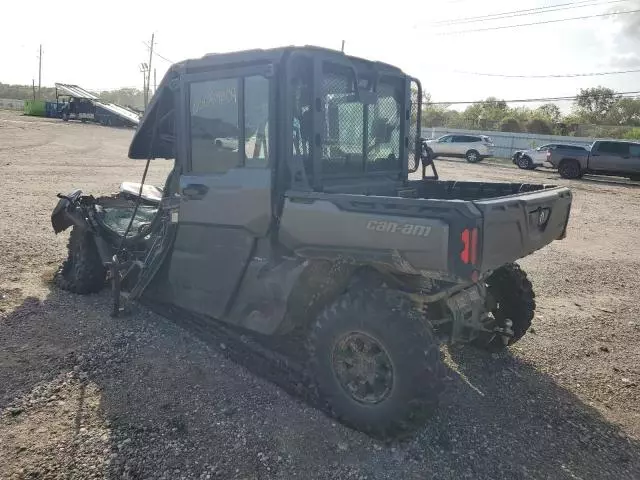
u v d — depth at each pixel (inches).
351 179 174.6
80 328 201.5
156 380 164.4
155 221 205.5
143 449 131.0
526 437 145.0
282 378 161.3
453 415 153.9
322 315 143.0
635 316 245.0
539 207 153.0
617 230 480.1
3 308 217.9
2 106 3513.8
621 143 949.2
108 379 164.2
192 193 173.8
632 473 131.6
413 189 200.8
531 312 192.5
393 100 191.9
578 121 2411.4
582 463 134.7
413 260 126.6
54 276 259.0
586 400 166.9
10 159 828.6
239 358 174.2
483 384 174.1
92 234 236.2
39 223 379.9
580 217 550.0
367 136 180.2
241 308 168.1
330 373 142.0
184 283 182.9
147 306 210.5
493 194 197.6
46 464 124.3
